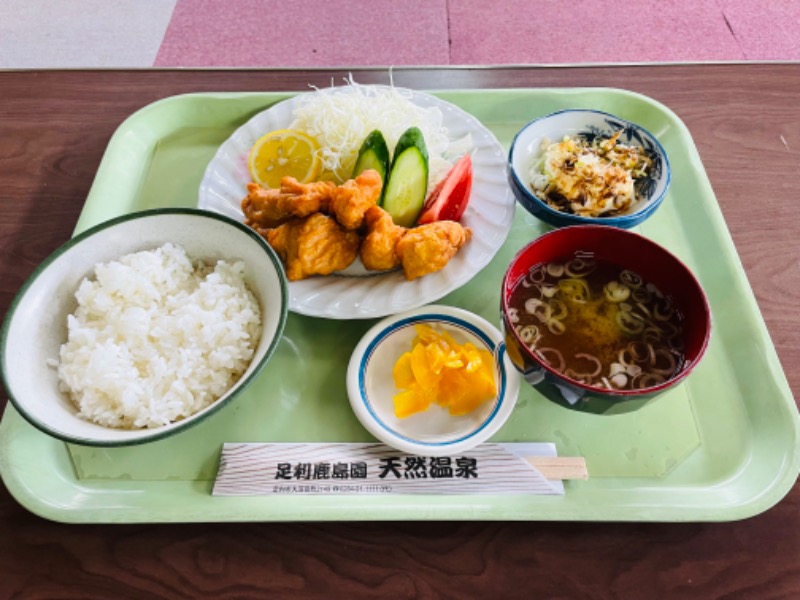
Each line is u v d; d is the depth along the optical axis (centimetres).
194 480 34
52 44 80
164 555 31
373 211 40
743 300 39
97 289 37
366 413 34
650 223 45
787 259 42
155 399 34
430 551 31
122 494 33
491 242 41
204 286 37
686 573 30
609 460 34
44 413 31
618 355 33
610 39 74
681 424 35
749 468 33
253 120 49
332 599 29
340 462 33
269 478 33
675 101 52
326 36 77
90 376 34
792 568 30
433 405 35
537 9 78
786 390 35
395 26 77
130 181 49
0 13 85
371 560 31
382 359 38
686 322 32
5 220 46
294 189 40
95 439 30
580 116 45
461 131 49
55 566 30
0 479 33
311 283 41
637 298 34
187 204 47
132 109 53
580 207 41
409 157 42
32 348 34
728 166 48
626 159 43
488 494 32
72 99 54
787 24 76
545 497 32
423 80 55
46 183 49
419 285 40
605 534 31
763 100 52
